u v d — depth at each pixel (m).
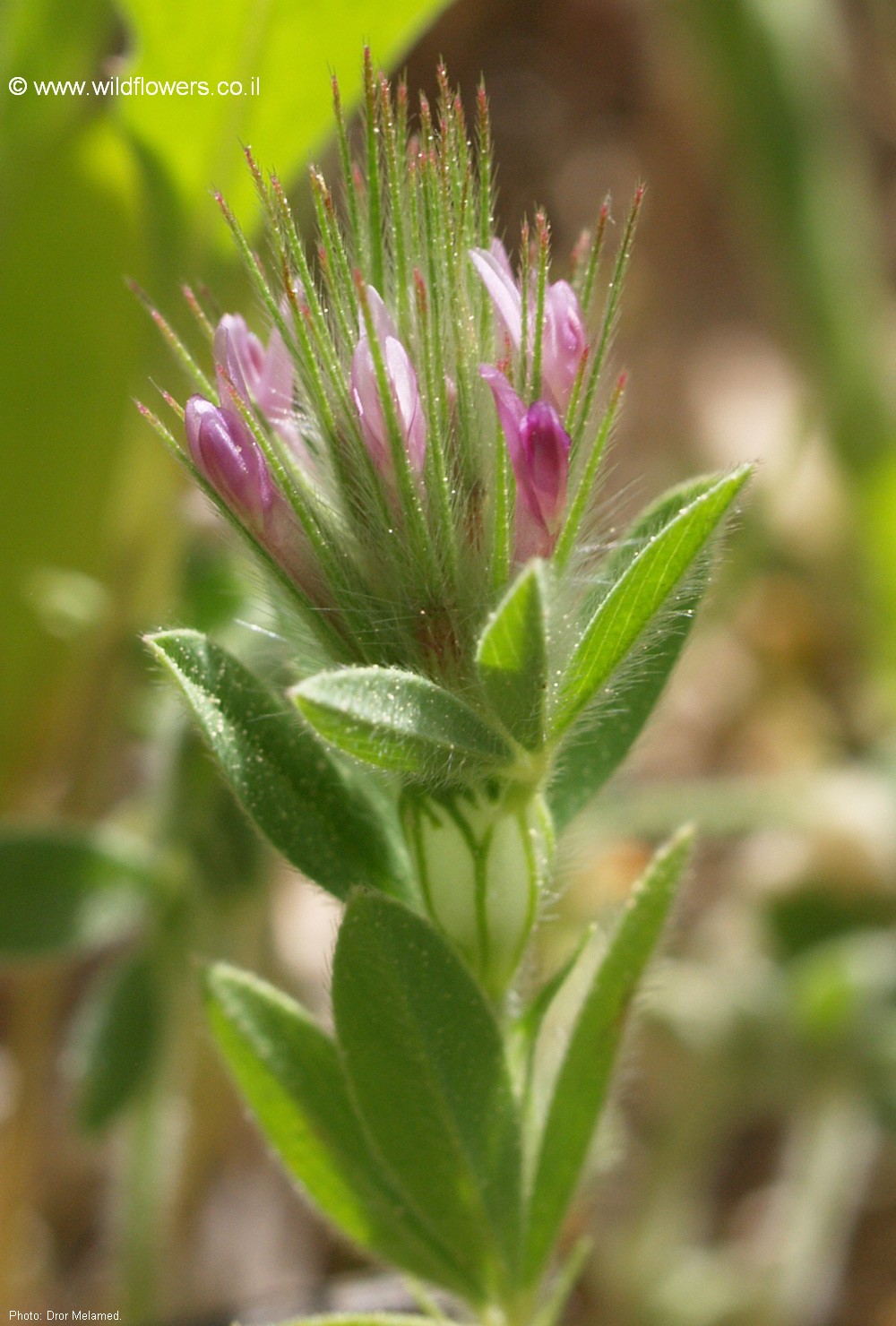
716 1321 0.30
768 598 0.43
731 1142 0.36
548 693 0.20
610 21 0.55
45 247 0.27
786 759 0.42
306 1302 0.25
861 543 0.41
